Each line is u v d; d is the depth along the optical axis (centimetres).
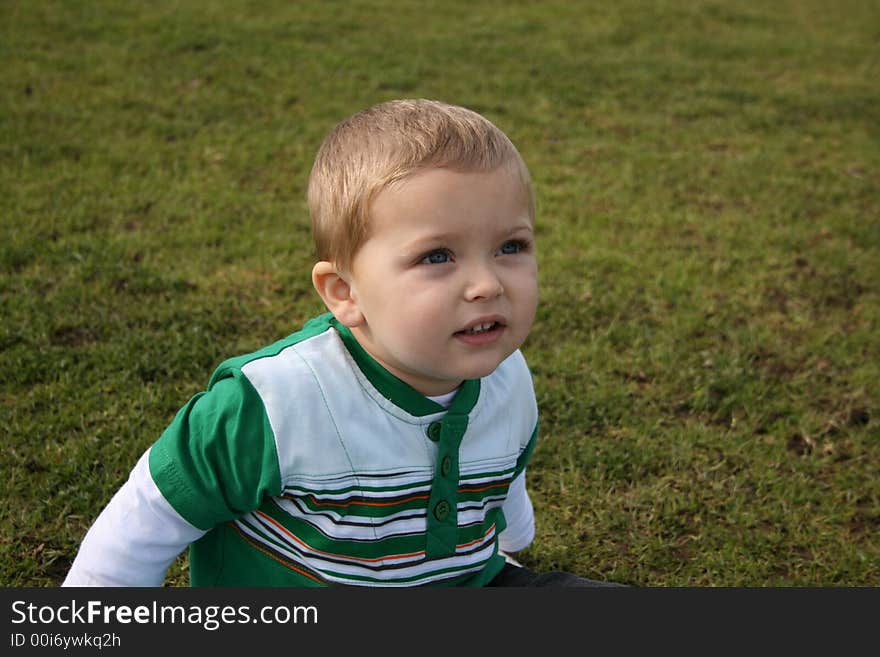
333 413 160
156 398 313
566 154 622
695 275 455
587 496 294
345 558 164
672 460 313
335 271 161
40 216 443
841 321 425
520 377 185
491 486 179
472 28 937
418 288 147
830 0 1212
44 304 364
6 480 270
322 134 611
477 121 156
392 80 739
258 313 381
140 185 497
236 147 573
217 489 161
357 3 981
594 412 337
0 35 726
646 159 626
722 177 605
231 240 447
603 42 934
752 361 379
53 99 610
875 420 342
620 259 464
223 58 744
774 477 308
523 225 153
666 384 358
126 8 848
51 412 302
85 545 166
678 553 277
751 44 973
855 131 726
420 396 164
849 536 287
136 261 414
